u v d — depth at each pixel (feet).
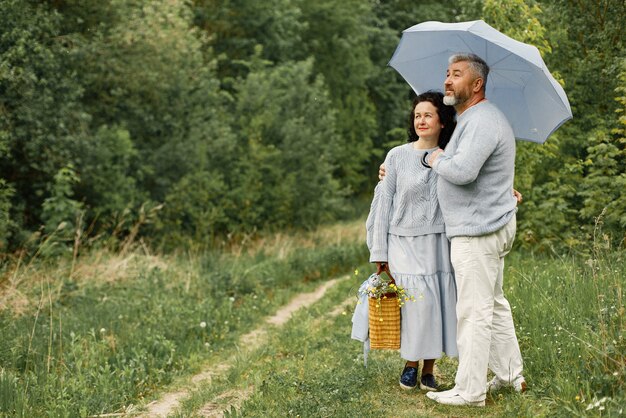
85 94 49.62
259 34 75.97
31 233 39.58
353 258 46.39
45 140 41.39
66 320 26.48
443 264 15.60
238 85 62.75
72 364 20.84
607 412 12.91
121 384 19.66
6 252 38.52
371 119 89.30
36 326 25.08
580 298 19.45
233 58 74.18
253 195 55.88
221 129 54.70
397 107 97.91
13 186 43.45
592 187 28.91
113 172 47.50
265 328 29.07
